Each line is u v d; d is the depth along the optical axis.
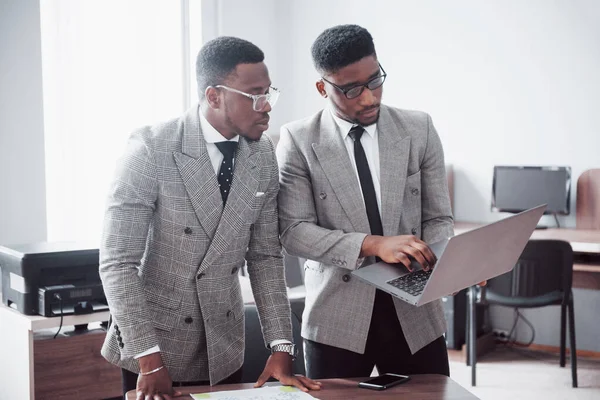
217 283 1.81
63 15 4.15
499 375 4.30
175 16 4.84
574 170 4.77
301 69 5.59
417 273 1.75
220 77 1.71
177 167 1.75
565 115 4.77
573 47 4.71
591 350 4.75
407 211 2.02
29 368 2.73
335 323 1.96
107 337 1.85
